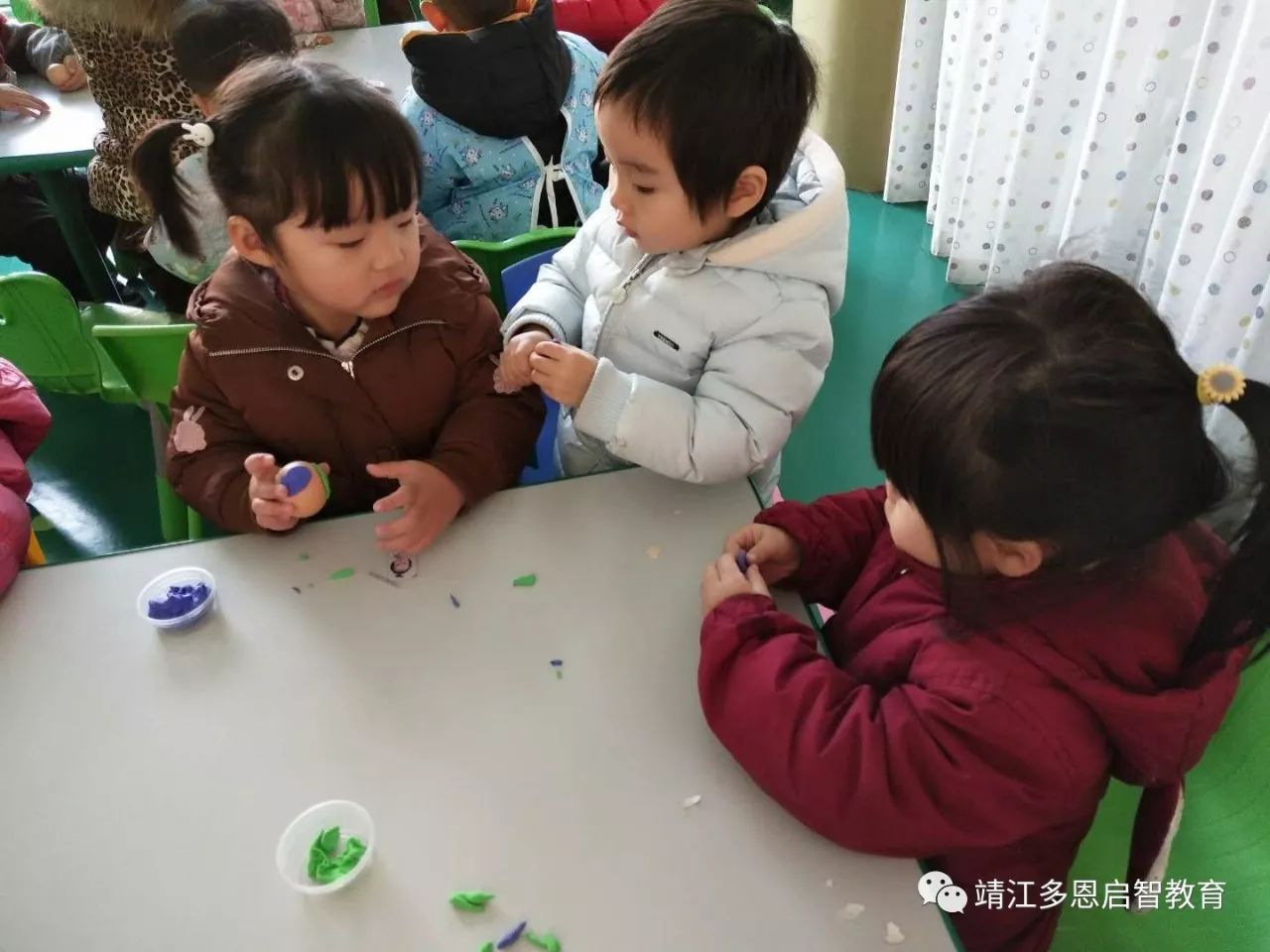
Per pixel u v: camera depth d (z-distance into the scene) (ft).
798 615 2.74
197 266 4.79
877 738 2.11
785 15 10.35
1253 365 5.30
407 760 2.30
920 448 2.01
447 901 2.02
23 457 3.58
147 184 3.16
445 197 5.75
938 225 8.12
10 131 6.24
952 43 7.68
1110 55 5.99
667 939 1.95
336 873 2.05
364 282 3.02
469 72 5.09
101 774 2.30
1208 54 5.36
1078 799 2.14
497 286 4.58
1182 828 3.23
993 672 2.12
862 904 2.01
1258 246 5.06
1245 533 2.00
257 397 3.25
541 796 2.22
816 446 6.52
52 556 6.00
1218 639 2.07
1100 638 2.11
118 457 6.72
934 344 2.03
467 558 2.89
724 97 2.92
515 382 3.34
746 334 3.32
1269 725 3.14
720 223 3.28
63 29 5.73
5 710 2.46
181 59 4.94
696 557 2.87
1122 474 1.88
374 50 7.20
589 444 3.96
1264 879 3.09
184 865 2.11
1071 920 3.10
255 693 2.48
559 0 9.50
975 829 2.07
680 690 2.46
